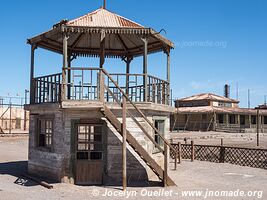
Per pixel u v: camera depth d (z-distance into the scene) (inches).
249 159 680.4
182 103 2214.6
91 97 453.4
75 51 620.7
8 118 1630.2
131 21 523.2
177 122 2021.4
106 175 467.5
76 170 466.6
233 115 2049.7
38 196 392.5
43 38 500.4
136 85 484.4
